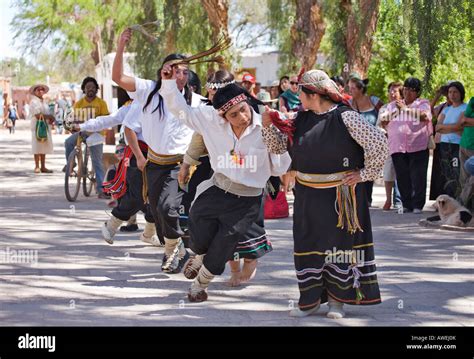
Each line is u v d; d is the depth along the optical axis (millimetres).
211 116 6703
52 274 8133
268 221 12000
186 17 22188
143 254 9211
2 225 11367
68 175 14172
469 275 8180
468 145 11688
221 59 7129
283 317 6500
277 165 6836
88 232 10773
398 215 12672
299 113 6371
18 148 30484
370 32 17484
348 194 6223
